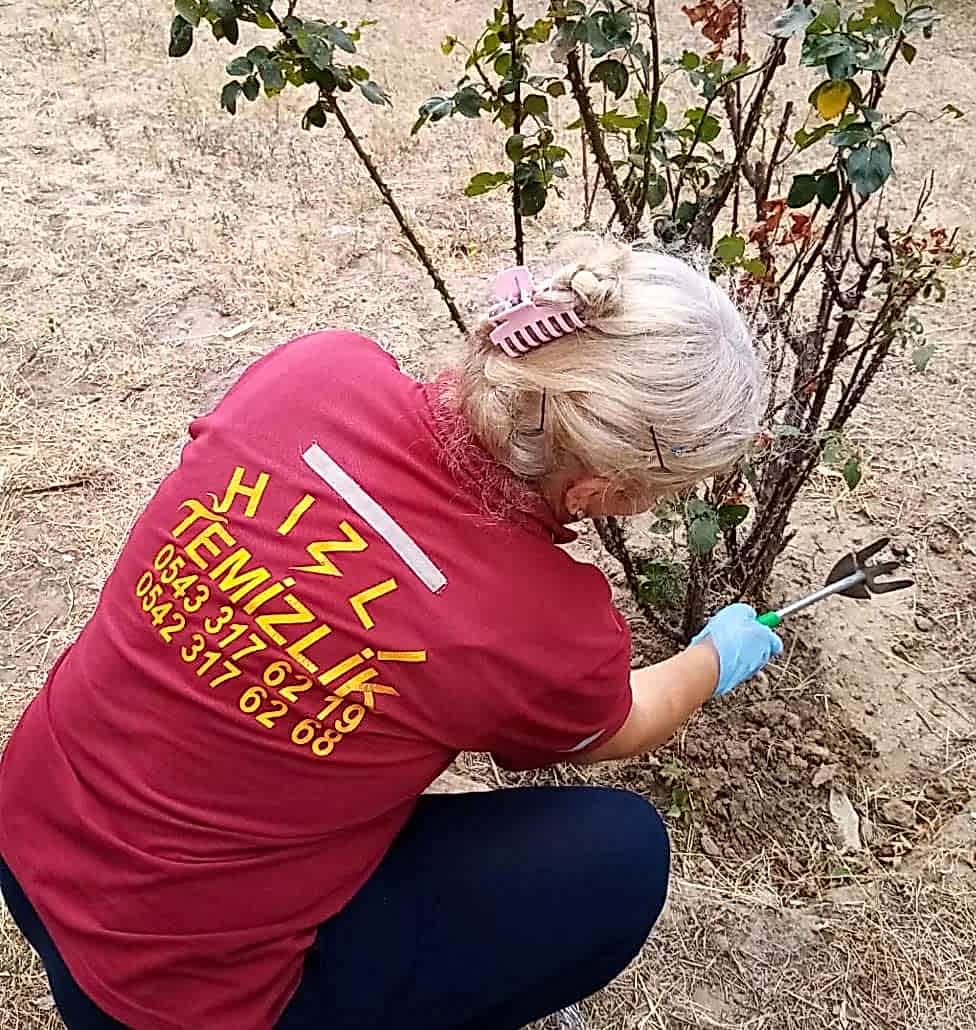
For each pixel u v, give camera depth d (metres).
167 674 1.32
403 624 1.28
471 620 1.29
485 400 1.28
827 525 2.77
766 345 2.15
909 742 2.34
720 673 1.79
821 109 1.73
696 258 1.73
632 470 1.27
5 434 3.10
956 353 3.26
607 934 1.58
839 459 2.04
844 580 1.98
